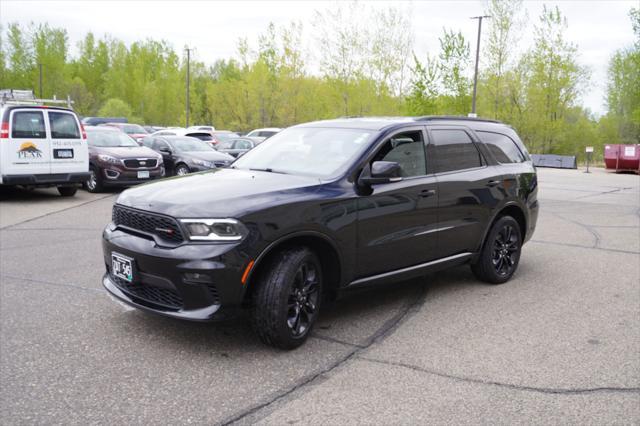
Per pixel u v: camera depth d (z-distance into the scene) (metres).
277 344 3.88
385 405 3.21
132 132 28.59
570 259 7.12
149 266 3.77
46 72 65.12
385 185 4.57
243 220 3.66
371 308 4.97
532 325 4.59
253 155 5.25
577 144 42.56
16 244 7.38
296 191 4.03
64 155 11.45
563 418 3.10
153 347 3.98
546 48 36.53
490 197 5.55
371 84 37.84
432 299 5.27
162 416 3.04
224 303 3.65
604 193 15.70
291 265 3.82
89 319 4.52
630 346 4.16
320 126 5.24
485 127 5.91
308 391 3.36
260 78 43.97
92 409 3.10
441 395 3.34
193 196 3.88
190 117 59.00
